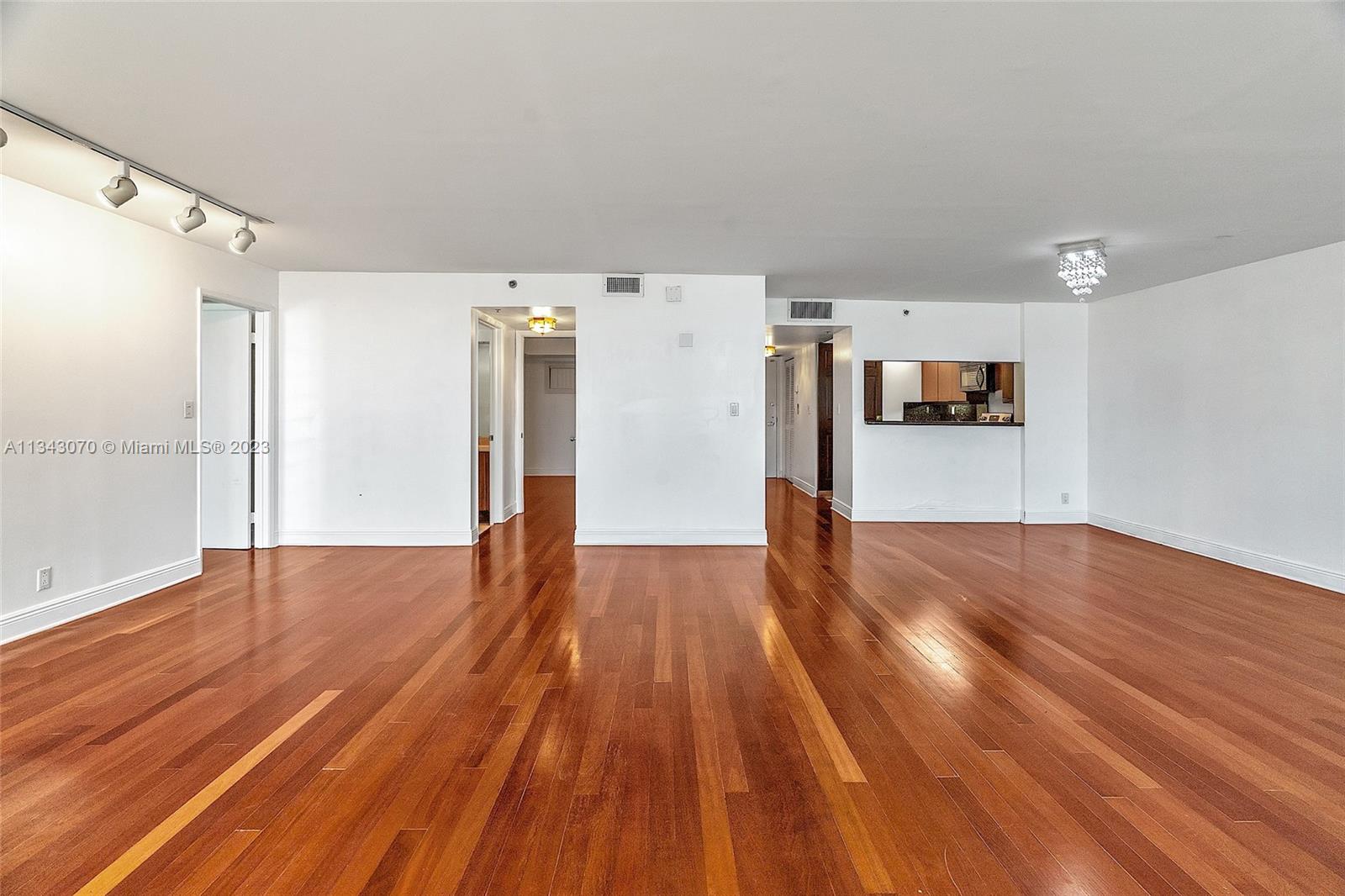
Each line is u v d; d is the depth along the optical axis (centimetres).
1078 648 369
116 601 441
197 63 243
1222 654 360
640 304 638
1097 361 751
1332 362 488
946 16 212
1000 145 316
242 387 610
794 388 1173
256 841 201
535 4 206
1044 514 770
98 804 218
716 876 187
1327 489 493
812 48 232
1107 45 229
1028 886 183
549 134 306
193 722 277
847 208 415
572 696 305
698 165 344
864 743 263
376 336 634
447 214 435
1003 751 257
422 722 278
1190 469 619
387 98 271
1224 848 200
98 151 323
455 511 640
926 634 393
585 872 188
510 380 821
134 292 453
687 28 220
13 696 301
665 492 646
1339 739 267
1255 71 247
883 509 780
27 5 207
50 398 393
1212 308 592
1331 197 387
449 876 186
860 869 190
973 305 773
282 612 429
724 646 371
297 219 445
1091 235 473
